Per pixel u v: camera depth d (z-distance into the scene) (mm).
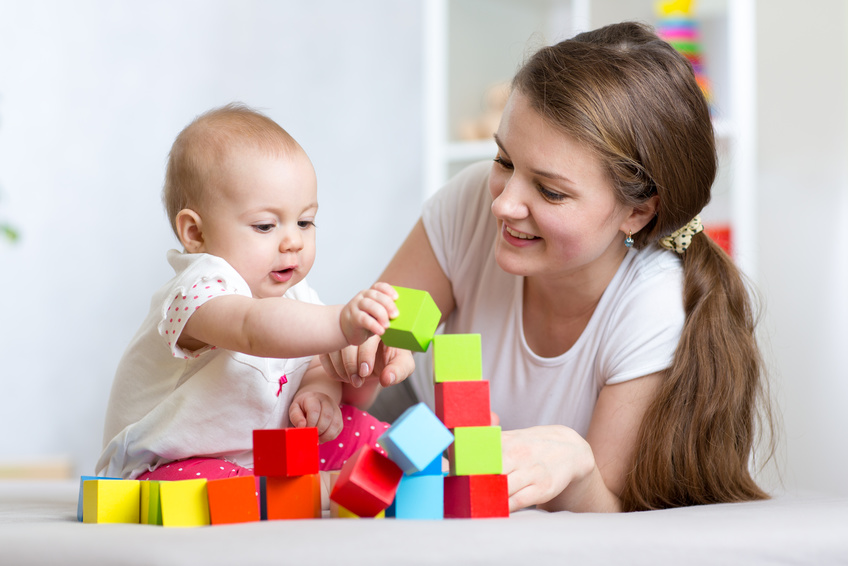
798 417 2346
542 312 1271
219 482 780
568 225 1039
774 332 2104
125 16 3002
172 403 1012
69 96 2902
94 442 2928
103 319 2955
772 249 2314
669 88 1079
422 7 3773
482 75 2998
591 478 1011
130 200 3004
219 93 3193
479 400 798
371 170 3592
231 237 1001
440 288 1405
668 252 1227
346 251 3508
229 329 863
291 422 1051
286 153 1025
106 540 662
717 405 1105
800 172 2369
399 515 798
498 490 786
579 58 1069
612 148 1019
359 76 3562
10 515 981
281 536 651
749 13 2293
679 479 1094
